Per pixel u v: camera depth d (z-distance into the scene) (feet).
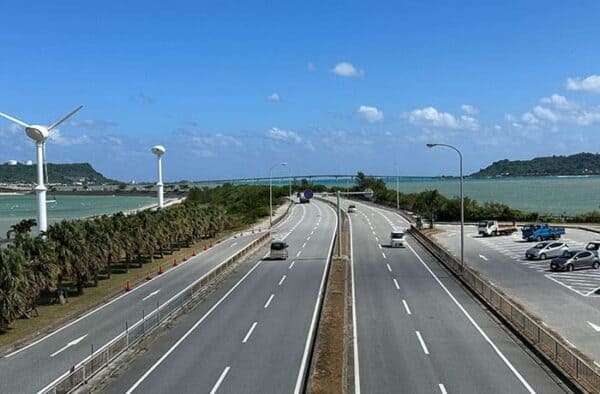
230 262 214.69
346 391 82.99
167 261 237.66
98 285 185.37
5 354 110.93
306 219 420.77
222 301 153.38
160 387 86.48
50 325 131.95
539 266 205.57
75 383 85.15
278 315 134.72
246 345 109.40
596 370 82.53
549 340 100.17
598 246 213.05
